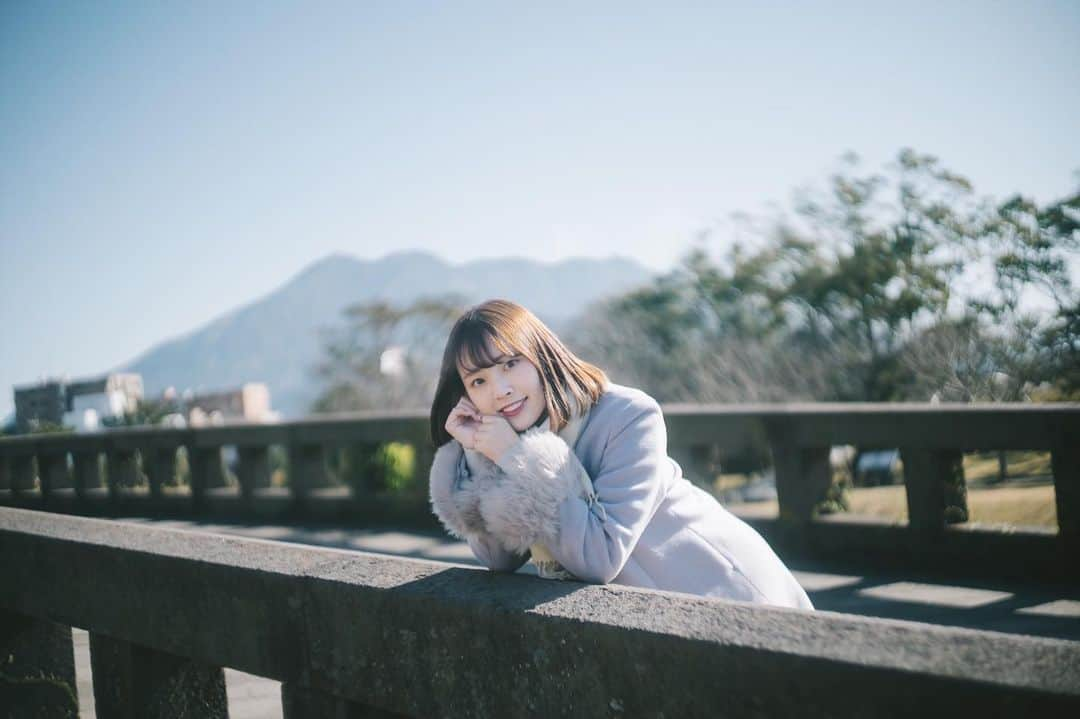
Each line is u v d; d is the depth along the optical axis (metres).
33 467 12.88
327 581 1.62
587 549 1.69
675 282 23.17
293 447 10.52
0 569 2.56
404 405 28.44
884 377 17.89
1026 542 5.24
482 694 1.38
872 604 4.88
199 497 11.58
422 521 8.89
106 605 2.14
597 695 1.23
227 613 1.82
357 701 1.60
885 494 7.79
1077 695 0.84
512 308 1.96
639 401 1.95
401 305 29.59
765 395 19.28
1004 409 5.30
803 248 20.78
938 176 18.00
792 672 1.04
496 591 1.45
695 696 1.12
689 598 1.30
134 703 2.09
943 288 16.47
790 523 6.46
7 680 2.67
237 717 3.45
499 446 1.76
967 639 1.01
